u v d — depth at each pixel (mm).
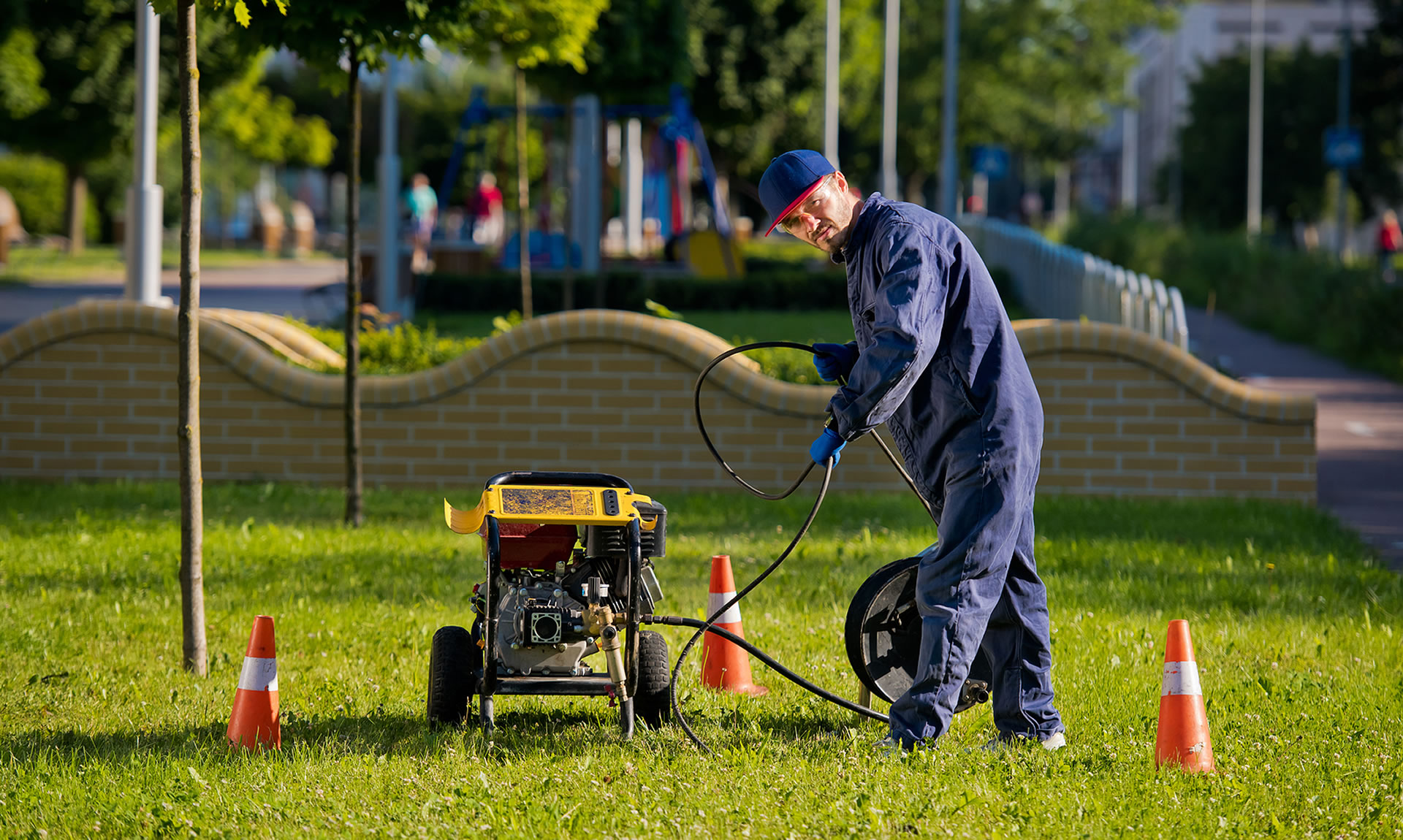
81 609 11430
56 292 46531
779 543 14367
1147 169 146000
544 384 17344
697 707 9172
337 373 18719
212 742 8344
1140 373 17188
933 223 7770
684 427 17312
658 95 34031
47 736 8430
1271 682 9602
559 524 8164
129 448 17516
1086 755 8000
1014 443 7723
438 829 6762
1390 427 23453
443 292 38156
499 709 9148
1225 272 46156
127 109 36812
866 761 7820
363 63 14055
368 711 9055
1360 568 13562
